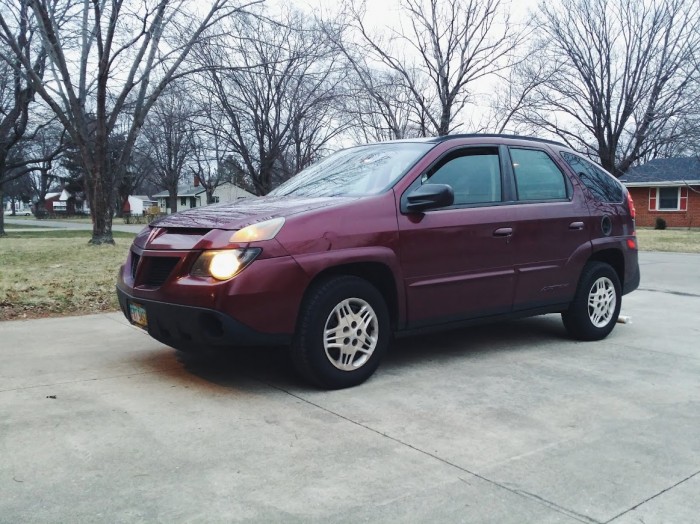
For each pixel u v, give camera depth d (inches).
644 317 278.4
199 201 2736.2
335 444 129.5
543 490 110.8
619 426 142.3
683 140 1050.1
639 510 104.4
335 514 101.3
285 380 173.8
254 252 151.9
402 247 173.8
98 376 176.1
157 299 159.9
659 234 1001.5
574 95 1075.3
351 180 191.8
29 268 428.1
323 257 159.2
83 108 698.2
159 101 901.8
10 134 1061.8
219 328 152.9
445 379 177.6
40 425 137.6
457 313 188.2
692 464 122.4
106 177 689.0
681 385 174.2
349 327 166.1
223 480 112.5
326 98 770.2
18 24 645.9
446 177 189.9
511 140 211.6
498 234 194.7
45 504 103.0
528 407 154.3
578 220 219.0
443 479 114.3
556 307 216.1
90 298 305.3
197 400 156.1
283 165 868.0
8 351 204.7
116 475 113.9
